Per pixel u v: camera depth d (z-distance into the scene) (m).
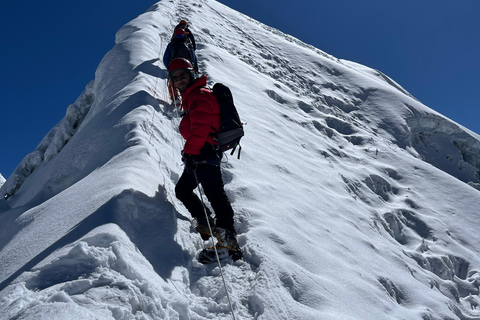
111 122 5.18
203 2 17.59
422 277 5.08
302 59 15.12
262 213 3.84
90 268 2.19
